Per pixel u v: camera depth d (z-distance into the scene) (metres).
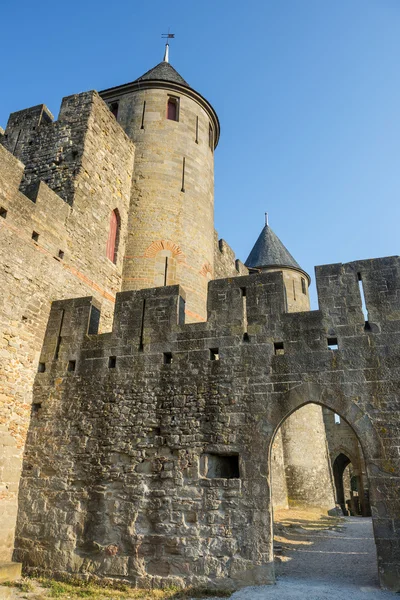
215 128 24.86
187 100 23.08
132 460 11.50
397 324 10.88
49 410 12.80
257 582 9.63
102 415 12.24
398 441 9.91
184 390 11.77
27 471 12.27
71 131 17.73
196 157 22.27
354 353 10.87
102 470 11.64
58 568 11.00
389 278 11.37
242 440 10.81
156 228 19.91
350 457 37.44
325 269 11.89
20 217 13.42
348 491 42.66
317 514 25.33
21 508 11.90
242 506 10.27
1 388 12.09
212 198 23.38
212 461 10.98
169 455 11.26
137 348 12.69
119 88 22.91
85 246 16.36
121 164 19.89
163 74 23.84
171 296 12.98
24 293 13.22
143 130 21.72
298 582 10.20
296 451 28.16
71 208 15.86
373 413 10.27
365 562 13.00
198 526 10.39
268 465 10.45
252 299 12.12
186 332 12.38
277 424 10.73
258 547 9.87
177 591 9.80
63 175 16.84
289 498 27.05
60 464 12.08
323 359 11.00
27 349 13.10
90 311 13.78
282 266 33.94
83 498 11.53
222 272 27.70
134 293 13.39
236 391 11.31
